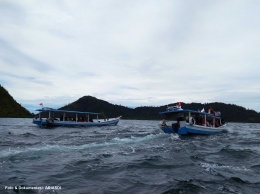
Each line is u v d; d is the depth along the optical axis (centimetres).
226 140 1905
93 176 789
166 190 658
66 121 3594
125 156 1132
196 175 818
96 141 1681
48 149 1265
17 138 1938
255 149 1430
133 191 650
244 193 654
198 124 2280
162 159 1066
